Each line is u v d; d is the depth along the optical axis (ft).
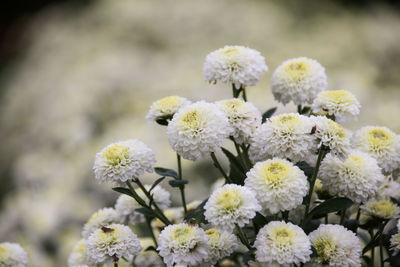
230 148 11.85
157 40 18.21
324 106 5.40
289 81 5.82
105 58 17.47
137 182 5.29
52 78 18.56
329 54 17.25
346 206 4.72
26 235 11.24
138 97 15.29
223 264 4.30
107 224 6.09
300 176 4.45
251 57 5.69
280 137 4.63
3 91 21.90
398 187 5.86
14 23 28.96
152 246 5.77
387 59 17.81
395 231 5.31
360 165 4.91
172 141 4.78
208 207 4.34
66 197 11.80
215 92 13.84
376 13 21.31
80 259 5.97
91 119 14.85
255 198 4.33
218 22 18.35
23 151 15.67
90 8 22.88
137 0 20.61
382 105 13.94
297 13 19.61
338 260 4.41
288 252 4.16
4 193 15.03
